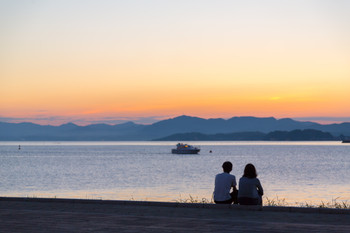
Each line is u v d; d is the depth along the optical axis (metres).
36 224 13.36
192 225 13.15
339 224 13.38
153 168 113.44
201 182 72.38
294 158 180.25
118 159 169.75
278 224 13.27
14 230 12.28
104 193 53.25
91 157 188.12
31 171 100.25
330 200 43.12
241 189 16.72
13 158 175.62
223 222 13.70
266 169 109.50
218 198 17.23
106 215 15.26
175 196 48.47
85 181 74.56
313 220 14.18
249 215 15.30
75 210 16.86
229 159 172.75
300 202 40.91
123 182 72.56
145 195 50.06
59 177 83.44
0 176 85.81
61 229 12.46
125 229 12.46
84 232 11.98
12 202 19.45
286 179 78.19
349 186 63.56
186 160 164.00
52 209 17.19
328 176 85.38
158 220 14.16
